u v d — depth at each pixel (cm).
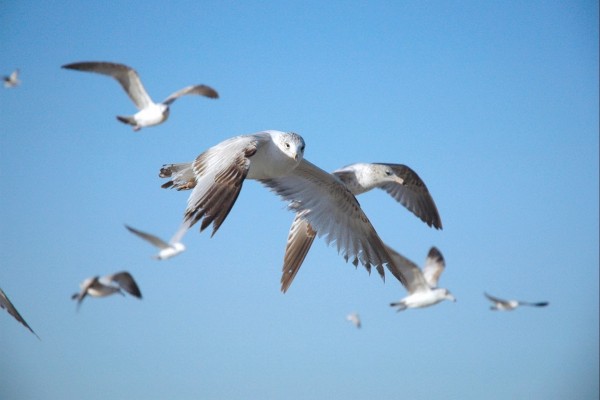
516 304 2805
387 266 1366
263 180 1334
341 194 1356
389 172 2059
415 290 2466
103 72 2542
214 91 2650
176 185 1311
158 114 2506
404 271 2434
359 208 1355
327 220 1350
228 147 1105
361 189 2064
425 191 2188
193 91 2617
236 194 1041
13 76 2895
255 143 1105
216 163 1084
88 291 2352
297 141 1293
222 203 1036
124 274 2397
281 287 1537
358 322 2753
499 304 2805
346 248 1343
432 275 2544
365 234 1362
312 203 1352
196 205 1035
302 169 1346
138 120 2514
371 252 1359
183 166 1314
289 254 1549
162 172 1321
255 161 1291
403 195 2181
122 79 2542
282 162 1300
